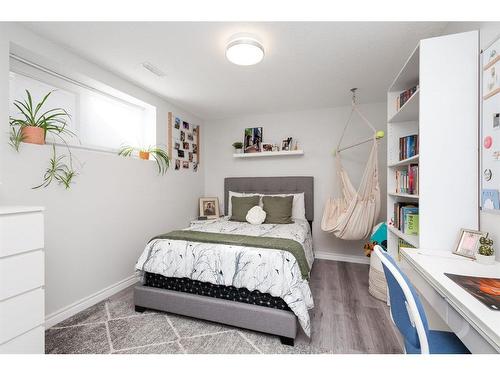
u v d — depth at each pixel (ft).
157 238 7.18
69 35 6.02
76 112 7.64
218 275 5.95
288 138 12.09
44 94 6.81
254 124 13.07
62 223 6.48
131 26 5.67
